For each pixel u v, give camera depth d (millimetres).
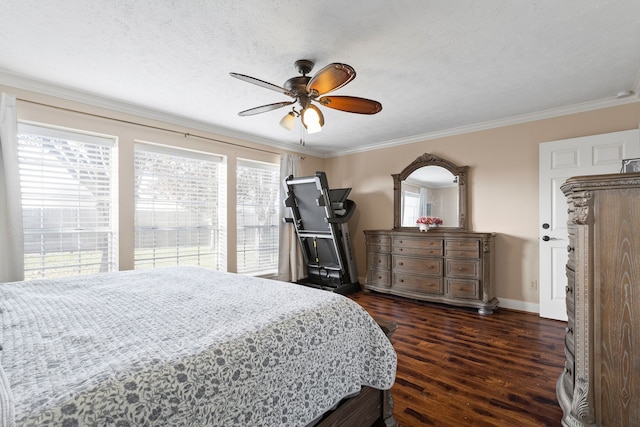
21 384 734
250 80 1948
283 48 2135
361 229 5098
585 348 1472
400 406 1800
